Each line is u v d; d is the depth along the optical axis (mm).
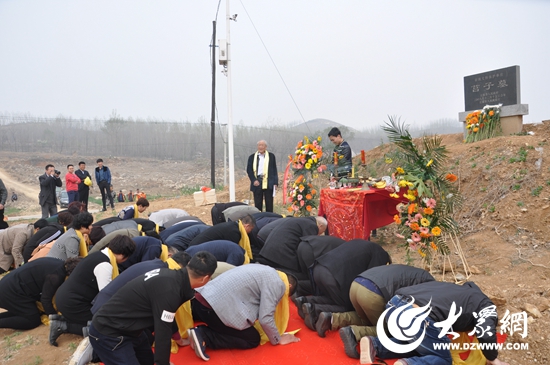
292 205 8594
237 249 5438
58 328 4832
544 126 9273
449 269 5863
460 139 10906
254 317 4281
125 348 3570
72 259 5102
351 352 3994
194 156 36625
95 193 28750
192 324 4590
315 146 8164
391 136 5480
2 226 9305
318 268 4836
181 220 7887
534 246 5809
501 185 7078
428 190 5207
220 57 12164
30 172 31672
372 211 6691
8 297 5305
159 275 3500
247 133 31734
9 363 4531
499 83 9586
